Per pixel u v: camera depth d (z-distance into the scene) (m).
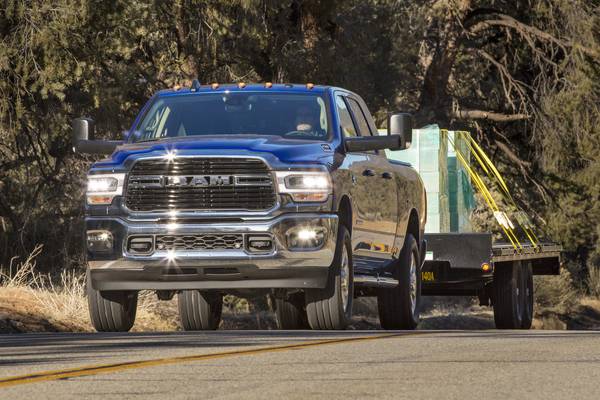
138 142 23.89
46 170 46.59
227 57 49.62
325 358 14.14
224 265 21.89
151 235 22.11
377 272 25.19
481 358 14.14
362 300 48.88
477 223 54.94
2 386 11.41
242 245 21.89
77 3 38.94
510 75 69.50
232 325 38.88
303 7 52.12
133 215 22.23
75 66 39.56
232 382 11.71
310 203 21.95
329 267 22.08
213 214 21.94
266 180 21.95
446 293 35.91
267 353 14.76
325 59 51.47
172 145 22.27
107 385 11.48
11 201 45.06
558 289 69.62
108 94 41.66
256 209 21.94
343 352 14.96
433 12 65.75
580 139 66.38
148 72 48.31
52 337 18.86
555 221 70.00
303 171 21.98
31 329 29.28
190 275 22.09
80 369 12.89
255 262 21.86
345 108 25.20
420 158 35.59
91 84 41.16
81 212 45.25
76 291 32.88
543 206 71.44
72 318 31.08
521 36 70.06
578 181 69.00
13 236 44.06
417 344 16.27
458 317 54.84
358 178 23.61
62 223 45.25
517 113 71.44
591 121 66.06
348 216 23.05
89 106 43.16
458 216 37.88
